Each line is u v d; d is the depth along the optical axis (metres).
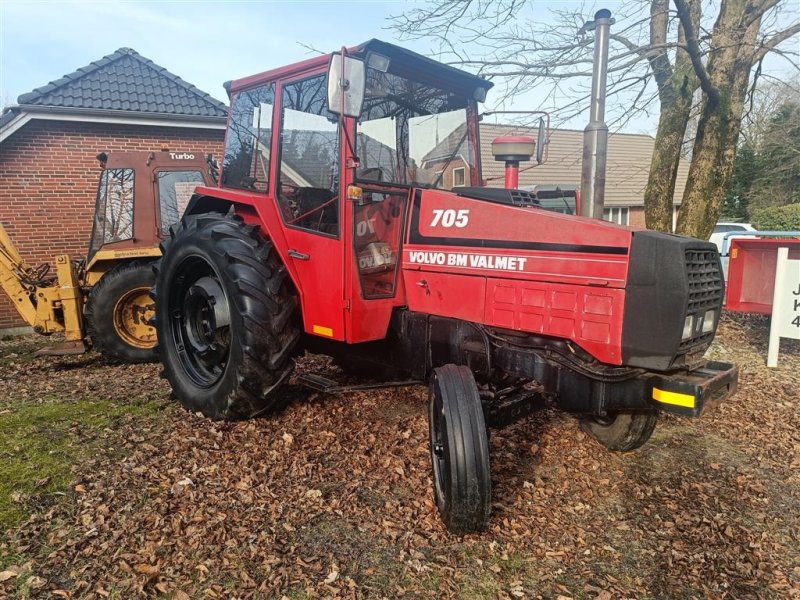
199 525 2.72
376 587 2.36
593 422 3.77
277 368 3.60
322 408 4.23
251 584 2.34
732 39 6.45
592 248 2.63
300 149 3.54
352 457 3.48
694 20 6.39
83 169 9.14
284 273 3.66
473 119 4.05
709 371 2.65
